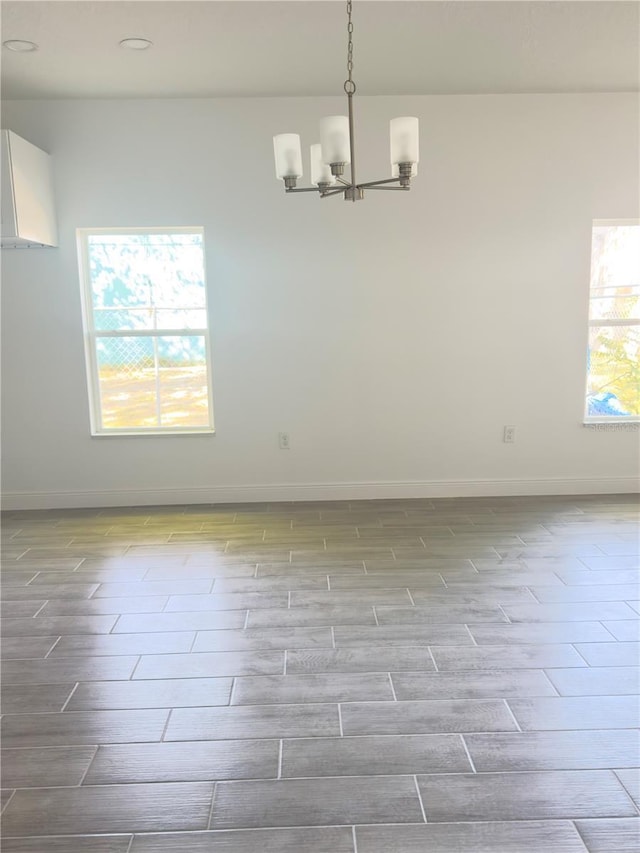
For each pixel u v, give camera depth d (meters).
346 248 4.41
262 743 2.03
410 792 1.82
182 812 1.76
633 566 3.37
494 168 4.35
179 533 4.01
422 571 3.33
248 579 3.28
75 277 4.39
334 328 4.50
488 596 3.03
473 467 4.68
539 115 4.30
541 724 2.10
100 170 4.28
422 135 4.30
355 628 2.75
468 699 2.24
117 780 1.89
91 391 4.58
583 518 4.15
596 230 4.56
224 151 4.29
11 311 4.42
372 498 4.69
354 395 4.57
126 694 2.31
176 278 4.53
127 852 1.64
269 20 3.04
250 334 4.48
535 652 2.53
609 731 2.06
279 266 4.41
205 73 3.75
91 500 4.63
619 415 4.75
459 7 2.96
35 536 4.00
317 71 3.76
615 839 1.65
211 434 4.58
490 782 1.85
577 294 4.50
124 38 3.22
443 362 4.55
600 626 2.73
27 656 2.57
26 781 1.89
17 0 2.80
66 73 3.71
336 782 1.86
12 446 4.57
